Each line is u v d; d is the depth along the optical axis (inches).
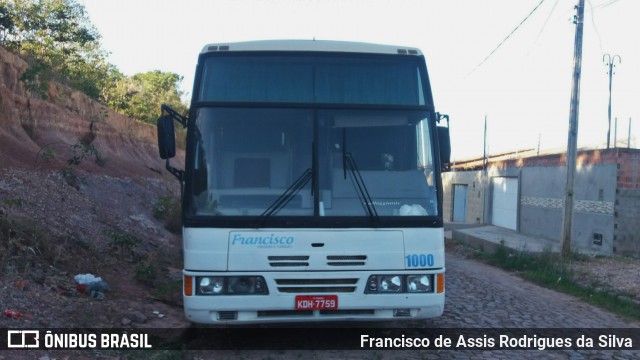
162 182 799.1
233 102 227.9
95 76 982.4
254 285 213.0
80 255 326.0
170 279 356.8
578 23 543.2
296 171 222.1
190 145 222.4
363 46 242.1
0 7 719.7
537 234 781.3
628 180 610.9
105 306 263.6
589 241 657.0
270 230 214.2
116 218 457.7
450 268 519.2
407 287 218.5
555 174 740.7
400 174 226.4
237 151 222.4
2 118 492.1
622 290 400.2
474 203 1058.7
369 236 217.6
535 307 347.3
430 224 222.2
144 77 1406.3
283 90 232.5
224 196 218.1
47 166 465.4
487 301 359.6
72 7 849.5
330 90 234.2
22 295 235.3
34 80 598.9
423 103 237.1
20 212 326.0
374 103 234.4
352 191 222.1
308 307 213.3
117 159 738.2
